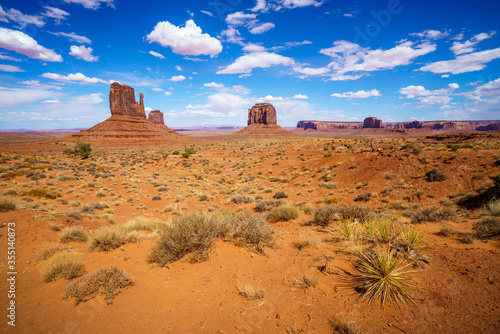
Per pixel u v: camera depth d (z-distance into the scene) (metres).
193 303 3.47
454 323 2.64
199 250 5.14
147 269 4.75
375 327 2.71
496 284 3.18
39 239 6.18
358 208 8.09
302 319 2.98
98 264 5.00
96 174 28.53
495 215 7.52
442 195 13.48
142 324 3.04
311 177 24.61
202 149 80.00
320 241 5.51
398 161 19.75
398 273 3.48
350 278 3.80
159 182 26.94
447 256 4.25
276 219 9.19
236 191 21.66
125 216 13.22
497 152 15.90
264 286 3.80
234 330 2.88
